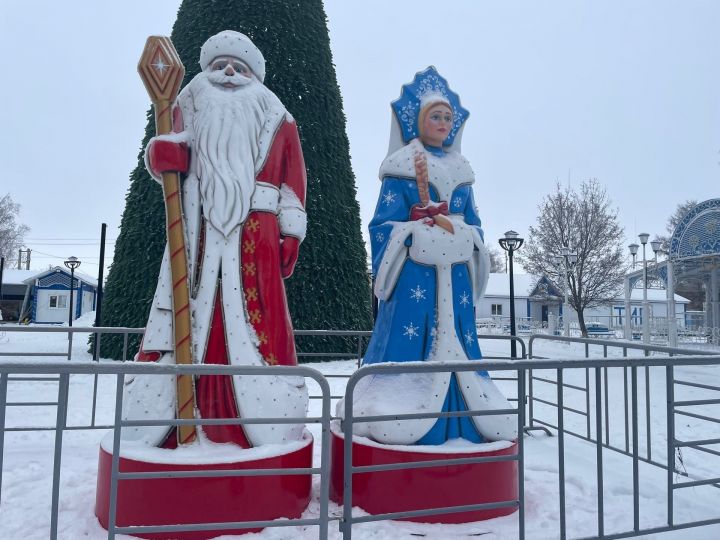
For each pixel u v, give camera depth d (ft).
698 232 50.08
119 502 10.66
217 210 12.12
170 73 12.22
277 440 11.57
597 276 82.94
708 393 29.09
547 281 103.71
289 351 12.52
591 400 28.07
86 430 20.01
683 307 120.78
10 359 36.04
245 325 11.99
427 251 13.50
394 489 11.89
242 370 9.55
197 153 12.41
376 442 12.30
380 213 14.05
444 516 11.73
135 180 36.96
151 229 35.83
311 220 36.35
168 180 12.14
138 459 10.63
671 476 11.80
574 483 14.93
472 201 14.79
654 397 28.66
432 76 14.97
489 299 124.16
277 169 13.00
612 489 14.71
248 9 36.45
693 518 12.87
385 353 13.42
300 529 11.08
